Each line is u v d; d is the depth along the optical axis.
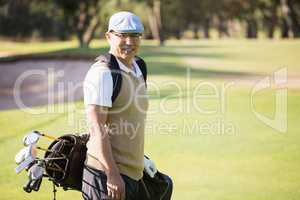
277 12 91.69
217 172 11.23
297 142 13.74
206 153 12.75
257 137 14.28
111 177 5.80
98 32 86.81
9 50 57.66
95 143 5.82
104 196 5.88
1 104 21.59
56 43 72.44
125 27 5.95
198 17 86.75
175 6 82.31
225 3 86.62
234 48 44.06
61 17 76.88
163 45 50.50
